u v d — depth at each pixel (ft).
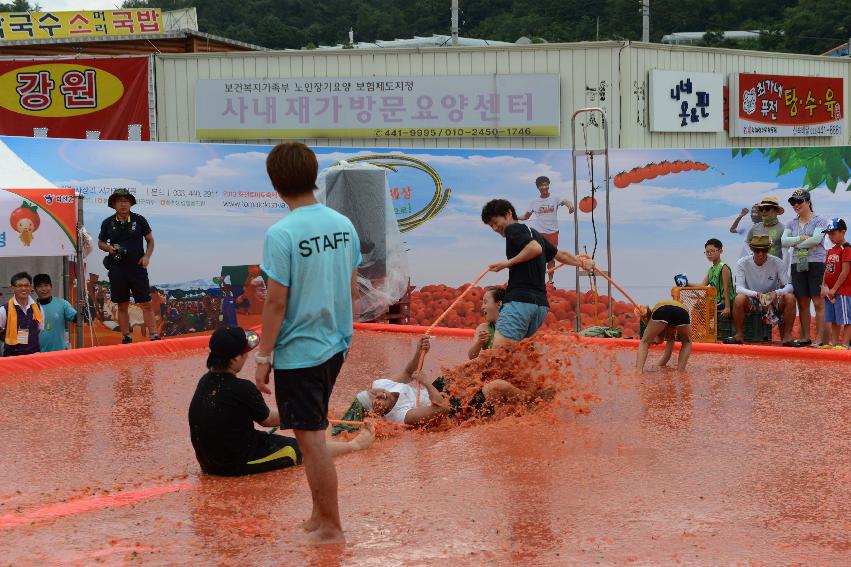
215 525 14.37
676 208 47.29
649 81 63.05
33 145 40.40
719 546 12.97
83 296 37.96
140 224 37.96
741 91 66.74
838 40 167.73
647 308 29.37
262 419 17.79
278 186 13.25
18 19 73.77
